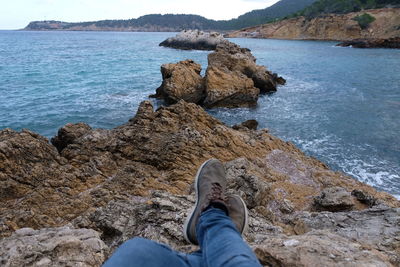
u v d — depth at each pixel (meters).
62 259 3.34
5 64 55.88
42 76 43.69
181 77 29.52
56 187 9.88
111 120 24.88
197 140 12.48
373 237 4.98
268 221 7.21
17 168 10.14
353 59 67.56
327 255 2.91
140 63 58.94
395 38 97.50
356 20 133.75
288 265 2.84
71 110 27.25
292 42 128.88
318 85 39.44
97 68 51.41
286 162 13.18
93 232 3.99
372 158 18.16
